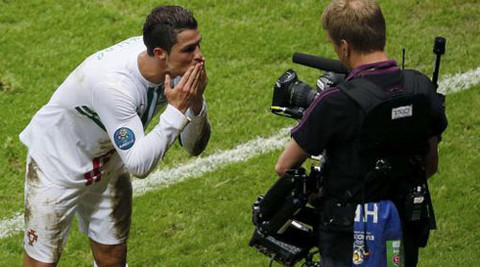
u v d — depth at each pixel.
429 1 24.84
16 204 18.47
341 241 12.14
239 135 20.42
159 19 12.55
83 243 17.30
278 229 12.68
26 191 14.50
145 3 24.55
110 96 12.88
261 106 21.28
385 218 11.87
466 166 19.19
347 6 11.51
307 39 23.53
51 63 22.50
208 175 19.19
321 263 12.37
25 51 22.86
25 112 20.95
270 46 23.22
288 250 12.92
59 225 14.53
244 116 20.97
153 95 13.30
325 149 12.01
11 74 22.05
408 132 11.64
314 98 12.42
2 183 19.02
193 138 14.66
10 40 23.16
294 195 12.32
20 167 19.44
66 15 24.02
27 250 14.88
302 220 13.03
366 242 11.92
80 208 15.05
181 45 12.54
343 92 11.48
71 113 13.66
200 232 17.58
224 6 24.52
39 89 21.69
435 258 16.70
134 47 13.34
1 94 21.45
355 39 11.52
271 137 20.36
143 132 13.07
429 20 24.33
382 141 11.59
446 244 17.08
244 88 21.83
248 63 22.69
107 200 14.86
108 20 23.95
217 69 22.44
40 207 14.33
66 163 14.07
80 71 13.34
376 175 11.74
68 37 23.39
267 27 23.86
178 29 12.50
